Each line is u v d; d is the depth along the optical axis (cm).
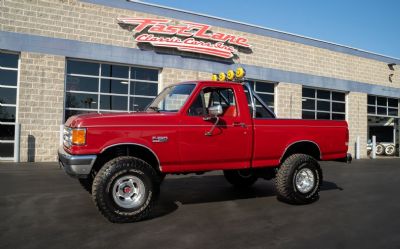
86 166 512
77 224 516
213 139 602
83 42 1323
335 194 787
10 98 1243
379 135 2352
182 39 1505
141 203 532
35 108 1248
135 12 1422
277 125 664
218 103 653
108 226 509
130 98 1434
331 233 499
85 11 1329
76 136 512
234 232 495
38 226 504
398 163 1650
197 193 755
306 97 1955
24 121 1233
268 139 654
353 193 802
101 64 1382
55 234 470
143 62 1434
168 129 566
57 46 1280
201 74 1563
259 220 558
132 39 1411
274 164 665
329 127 722
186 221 543
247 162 642
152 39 1434
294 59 1864
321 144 708
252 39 1720
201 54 1566
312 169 680
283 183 654
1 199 668
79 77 1345
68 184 820
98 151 518
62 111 1287
